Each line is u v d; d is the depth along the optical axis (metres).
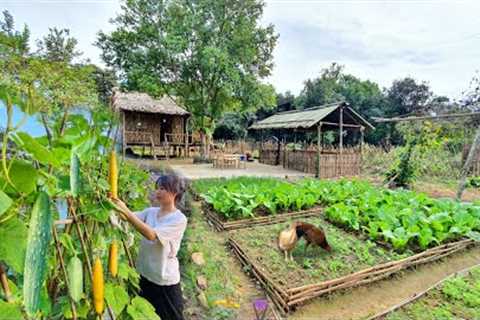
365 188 7.93
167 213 2.18
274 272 3.81
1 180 0.87
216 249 4.71
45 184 1.01
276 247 4.61
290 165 15.04
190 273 3.73
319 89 30.64
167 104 19.19
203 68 15.73
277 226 5.68
